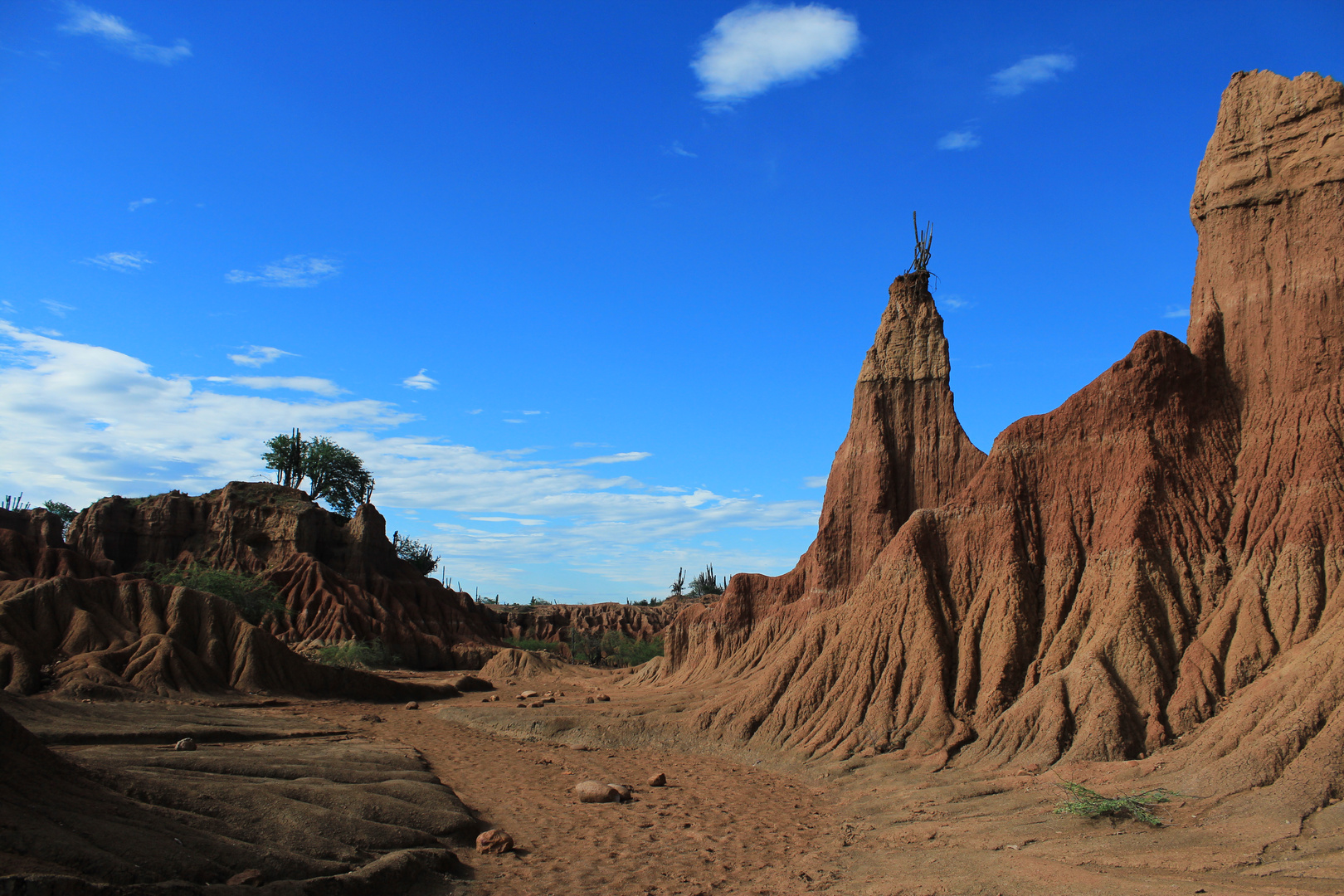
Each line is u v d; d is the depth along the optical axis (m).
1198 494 35.66
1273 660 28.84
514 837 25.78
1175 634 32.31
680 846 25.16
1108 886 17.84
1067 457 39.97
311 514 106.12
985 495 41.59
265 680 58.19
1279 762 22.69
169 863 16.16
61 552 81.62
